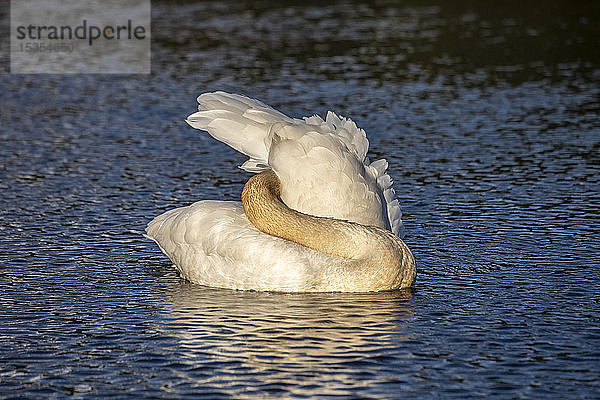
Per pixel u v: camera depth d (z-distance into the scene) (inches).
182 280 562.3
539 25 1612.9
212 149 920.3
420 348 452.1
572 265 575.2
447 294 529.3
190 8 1889.8
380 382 414.6
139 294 534.9
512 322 485.7
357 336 467.5
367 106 1083.3
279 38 1547.7
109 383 416.2
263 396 401.4
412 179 797.9
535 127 980.6
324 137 546.6
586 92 1144.2
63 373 427.2
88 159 871.7
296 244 533.3
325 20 1718.8
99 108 1093.8
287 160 542.0
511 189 758.5
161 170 836.0
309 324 483.5
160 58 1398.9
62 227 666.2
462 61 1342.3
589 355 443.2
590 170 813.2
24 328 482.0
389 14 1774.1
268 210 531.8
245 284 538.3
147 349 453.7
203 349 452.8
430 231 652.1
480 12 1760.6
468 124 997.8
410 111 1058.7
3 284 549.6
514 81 1213.1
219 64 1347.2
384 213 558.9
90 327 483.5
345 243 530.3
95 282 555.2
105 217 692.1
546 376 420.8
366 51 1425.9
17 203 725.9
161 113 1068.5
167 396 402.3
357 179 544.7
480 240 629.0
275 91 1161.4
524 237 633.0
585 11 1734.7
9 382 417.7
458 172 816.9
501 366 431.8
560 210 695.7
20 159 868.6
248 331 474.6
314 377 419.8
